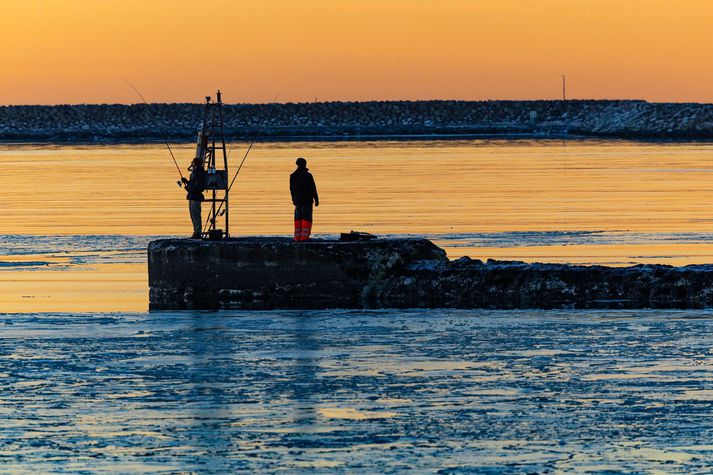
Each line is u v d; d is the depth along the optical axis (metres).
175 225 131.25
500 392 52.53
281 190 185.62
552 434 46.25
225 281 83.06
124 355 61.06
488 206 153.12
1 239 118.56
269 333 67.06
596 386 53.28
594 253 104.12
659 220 133.25
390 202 160.00
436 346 62.66
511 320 70.50
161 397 52.28
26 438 46.28
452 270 81.62
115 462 43.50
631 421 47.78
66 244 114.38
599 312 73.19
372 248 82.44
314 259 82.25
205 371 57.25
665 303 77.56
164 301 82.56
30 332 67.56
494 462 43.16
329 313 74.38
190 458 43.91
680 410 49.22
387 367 57.69
